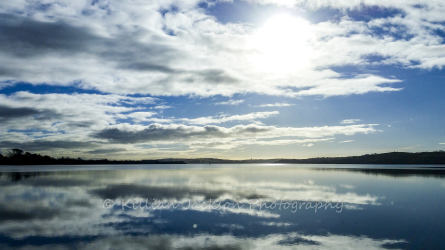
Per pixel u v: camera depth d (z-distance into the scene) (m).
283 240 18.09
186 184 49.72
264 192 38.22
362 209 26.94
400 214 24.81
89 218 23.48
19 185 47.47
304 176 72.69
